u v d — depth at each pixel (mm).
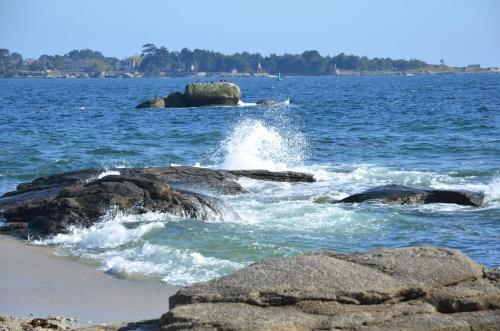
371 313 10586
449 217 25234
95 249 21766
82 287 17781
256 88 185000
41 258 20844
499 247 21422
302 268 11305
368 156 42625
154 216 24219
